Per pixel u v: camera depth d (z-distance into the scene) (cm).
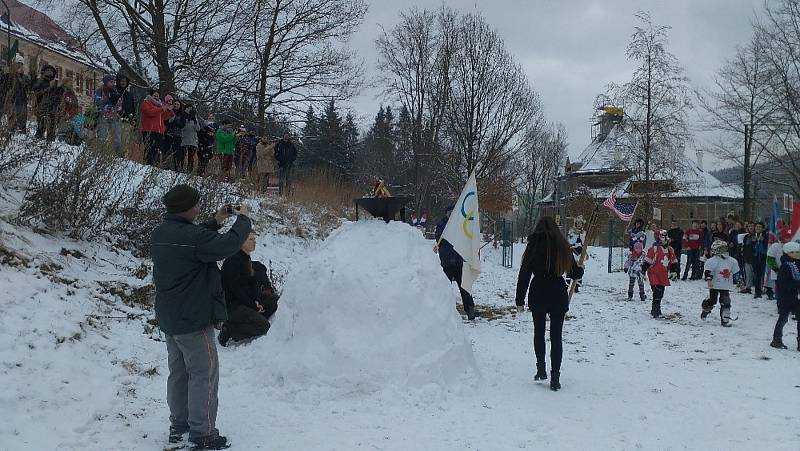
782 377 736
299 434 497
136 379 591
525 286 691
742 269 1686
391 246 663
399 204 684
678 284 1753
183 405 477
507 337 967
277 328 652
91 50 2112
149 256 895
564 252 676
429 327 624
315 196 1722
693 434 532
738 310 1266
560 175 6425
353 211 1861
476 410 572
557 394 645
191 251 451
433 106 3244
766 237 1423
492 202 3027
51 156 831
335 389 578
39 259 704
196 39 2245
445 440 495
